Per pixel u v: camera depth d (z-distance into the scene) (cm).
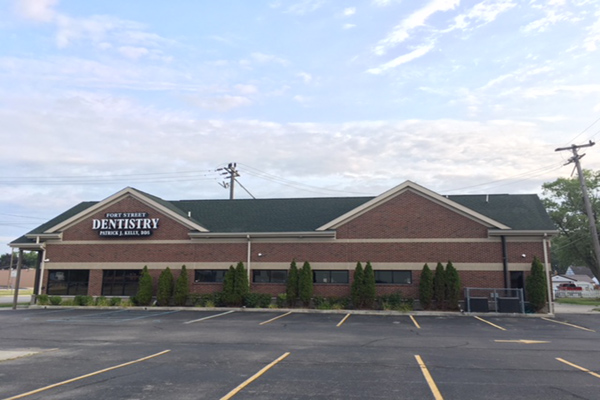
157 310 2556
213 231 2845
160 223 2884
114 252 2894
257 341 1441
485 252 2525
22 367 1042
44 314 2345
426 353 1231
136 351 1255
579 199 5397
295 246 2744
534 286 2381
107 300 2767
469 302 2383
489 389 849
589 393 823
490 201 2894
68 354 1209
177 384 880
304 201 3158
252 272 2770
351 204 3031
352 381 907
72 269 2920
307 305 2606
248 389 843
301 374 969
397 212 2661
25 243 2923
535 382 905
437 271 2494
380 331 1689
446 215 2603
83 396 796
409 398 788
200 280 2819
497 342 1431
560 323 2003
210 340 1460
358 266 2575
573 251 5569
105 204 2953
